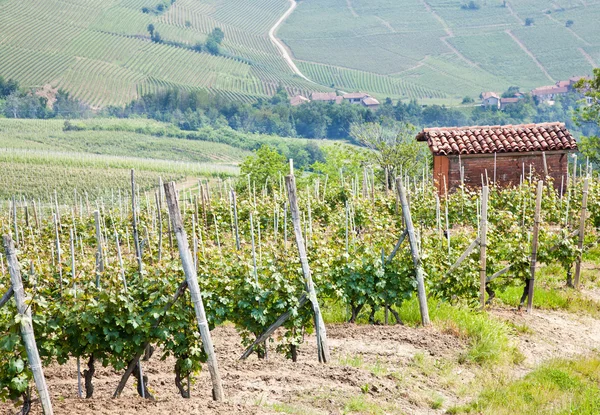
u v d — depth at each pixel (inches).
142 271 343.0
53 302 315.3
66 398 329.7
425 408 343.3
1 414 311.0
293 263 412.8
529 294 549.6
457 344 435.5
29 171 2797.7
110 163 3139.8
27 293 301.9
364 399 335.3
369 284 457.4
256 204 847.1
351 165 1685.5
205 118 5561.0
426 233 565.0
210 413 292.7
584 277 685.9
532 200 784.9
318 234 549.0
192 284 315.6
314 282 439.5
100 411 292.5
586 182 615.8
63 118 5546.3
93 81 6860.2
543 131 1101.1
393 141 1590.8
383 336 440.5
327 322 482.6
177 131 4977.9
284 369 376.8
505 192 844.0
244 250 476.7
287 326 389.1
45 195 2423.7
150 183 2768.2
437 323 470.6
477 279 530.6
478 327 448.8
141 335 319.9
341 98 7593.5
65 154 3319.4
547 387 378.3
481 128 1117.1
